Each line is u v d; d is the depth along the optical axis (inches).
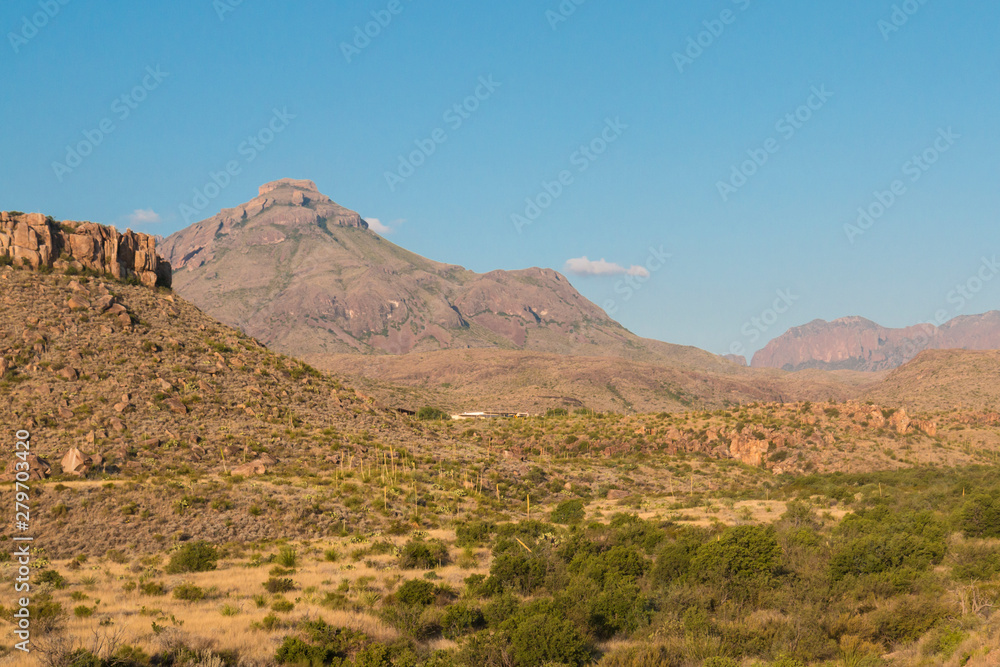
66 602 1505.9
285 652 1158.3
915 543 1657.2
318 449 3479.3
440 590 1604.3
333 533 2447.1
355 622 1344.7
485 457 4116.6
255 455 3186.5
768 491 3887.8
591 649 1195.3
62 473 2655.0
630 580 1605.6
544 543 2012.8
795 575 1561.3
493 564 1744.6
